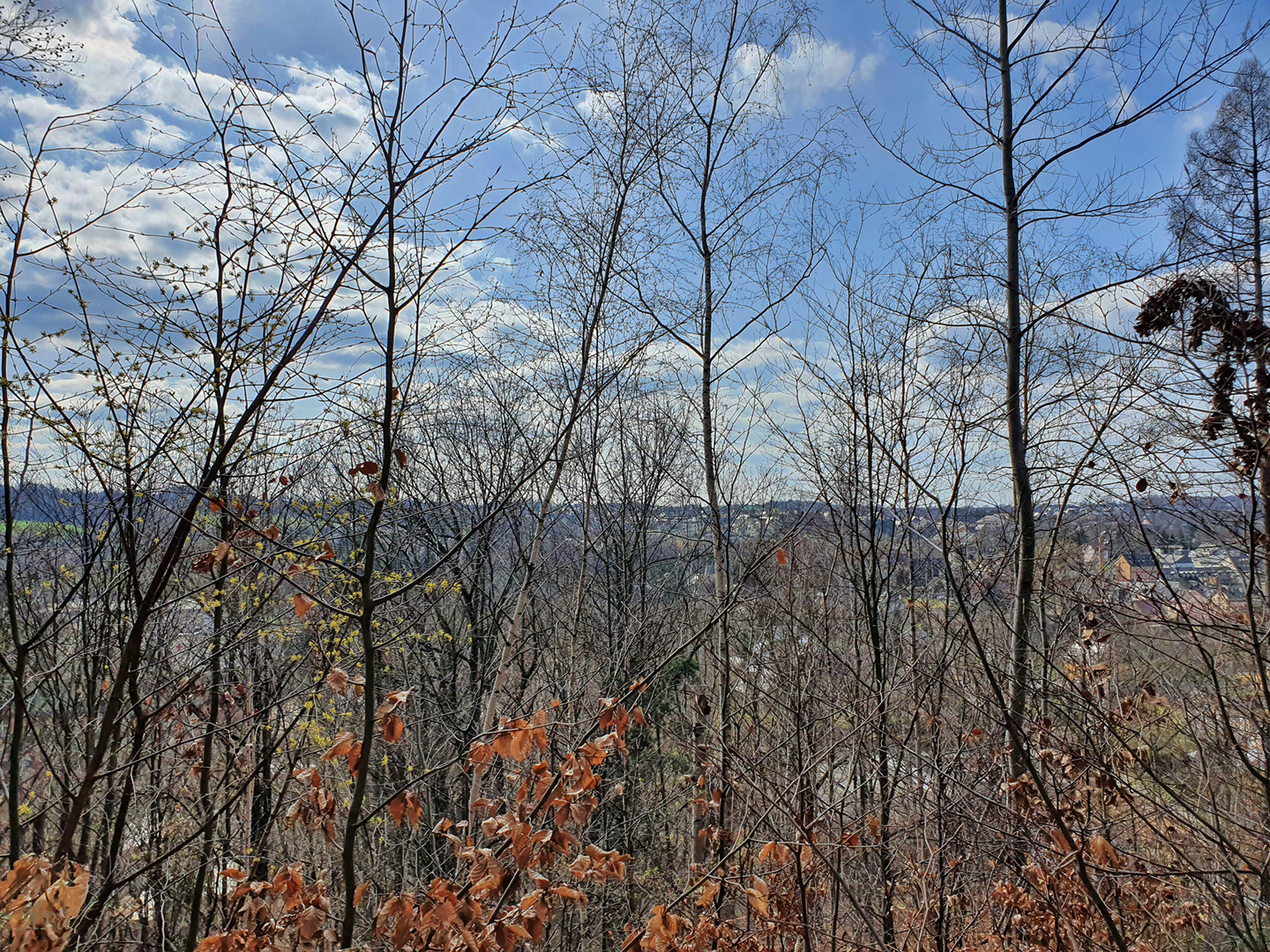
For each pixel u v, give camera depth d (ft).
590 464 35.86
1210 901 16.34
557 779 12.10
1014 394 23.20
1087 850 15.29
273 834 24.73
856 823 17.93
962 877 18.44
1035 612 20.26
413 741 37.83
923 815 17.63
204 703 22.00
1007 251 26.04
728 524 23.27
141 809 23.31
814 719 19.08
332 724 22.63
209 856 20.06
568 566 45.16
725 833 20.06
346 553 18.76
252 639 19.33
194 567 14.10
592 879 11.73
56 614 15.25
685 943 15.88
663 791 33.06
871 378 25.93
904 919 19.52
